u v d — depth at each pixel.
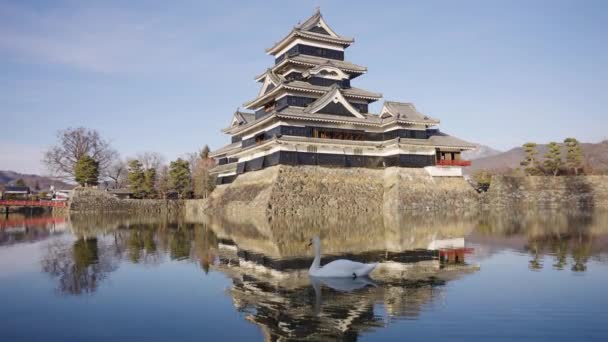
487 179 74.50
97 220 48.59
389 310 9.15
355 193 49.25
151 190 77.19
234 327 8.27
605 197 55.72
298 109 50.72
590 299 9.92
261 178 49.47
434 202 50.53
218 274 13.55
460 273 13.02
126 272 14.17
